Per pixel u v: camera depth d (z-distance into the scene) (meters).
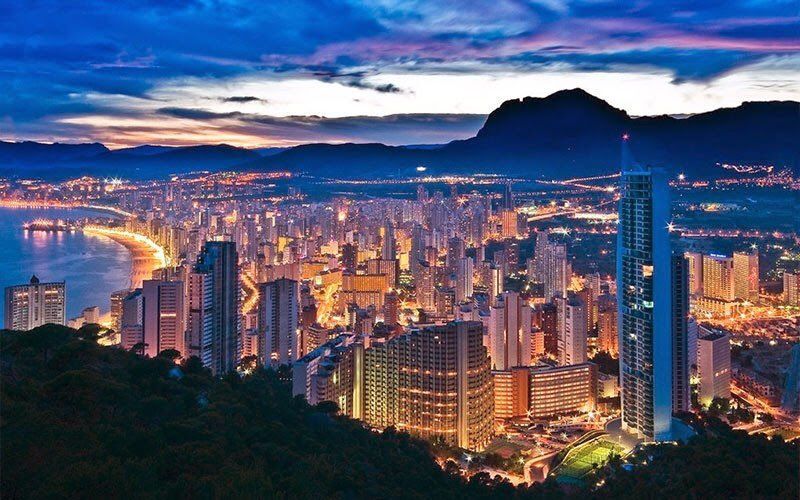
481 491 115.62
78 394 81.88
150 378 102.31
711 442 119.69
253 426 98.12
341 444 111.94
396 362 164.62
